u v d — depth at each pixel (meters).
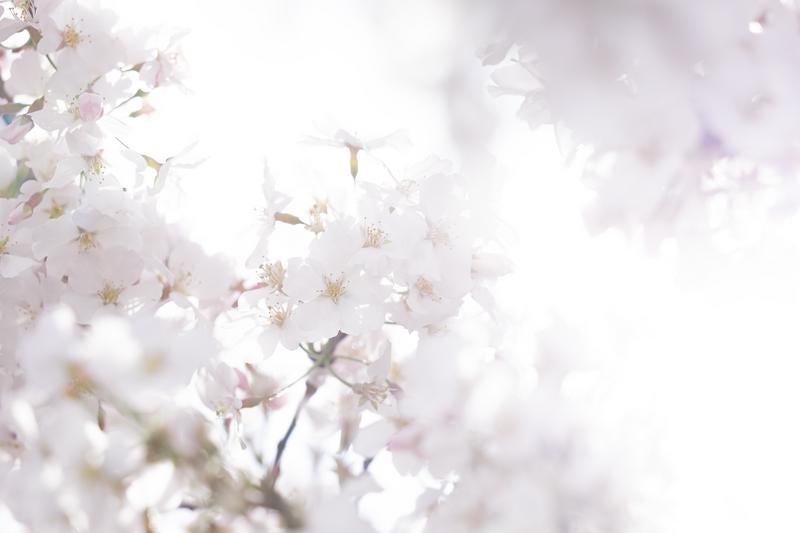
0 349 0.79
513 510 0.72
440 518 0.73
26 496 0.73
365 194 0.79
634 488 0.72
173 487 0.73
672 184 0.74
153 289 0.81
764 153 0.72
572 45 0.70
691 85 0.71
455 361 0.74
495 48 0.71
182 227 0.82
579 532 0.72
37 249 0.80
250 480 0.73
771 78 0.71
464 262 0.79
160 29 0.83
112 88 0.82
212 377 0.78
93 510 0.73
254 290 0.80
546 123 0.76
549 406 0.73
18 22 0.81
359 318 0.79
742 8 0.71
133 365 0.72
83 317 0.80
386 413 0.77
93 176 0.82
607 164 0.74
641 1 0.70
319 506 0.73
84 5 0.82
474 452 0.73
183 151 0.82
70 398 0.72
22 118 0.81
